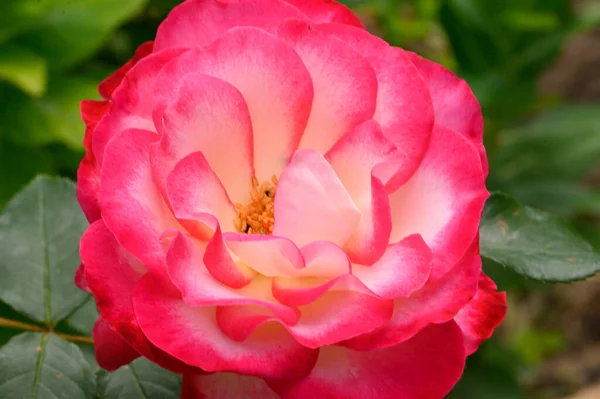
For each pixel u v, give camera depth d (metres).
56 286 0.49
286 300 0.43
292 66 0.45
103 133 0.44
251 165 0.46
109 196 0.43
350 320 0.43
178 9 0.46
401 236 0.45
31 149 0.60
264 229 0.46
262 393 0.44
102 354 0.44
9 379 0.46
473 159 0.44
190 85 0.44
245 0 0.46
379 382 0.44
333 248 0.43
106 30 0.61
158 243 0.43
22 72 0.58
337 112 0.46
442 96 0.46
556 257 0.48
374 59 0.46
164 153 0.44
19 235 0.49
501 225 0.49
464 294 0.44
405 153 0.45
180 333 0.43
